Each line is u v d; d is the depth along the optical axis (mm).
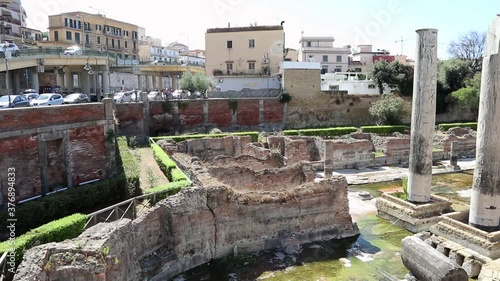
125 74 75250
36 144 20656
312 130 47812
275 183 24422
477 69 68625
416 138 22891
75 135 22719
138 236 15750
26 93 44969
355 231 21406
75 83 73625
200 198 17750
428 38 21875
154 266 15828
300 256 18781
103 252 12195
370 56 101062
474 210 18938
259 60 68938
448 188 31859
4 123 18953
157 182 24031
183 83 59906
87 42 81500
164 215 17078
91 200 21172
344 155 38250
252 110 54844
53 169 21969
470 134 47781
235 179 24234
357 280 16609
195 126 51156
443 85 62812
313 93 58188
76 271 11602
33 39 84438
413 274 15812
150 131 48000
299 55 101375
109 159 24750
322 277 16844
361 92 64938
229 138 38719
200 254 17734
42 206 18797
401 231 22234
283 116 57125
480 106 18594
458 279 14109
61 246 11984
